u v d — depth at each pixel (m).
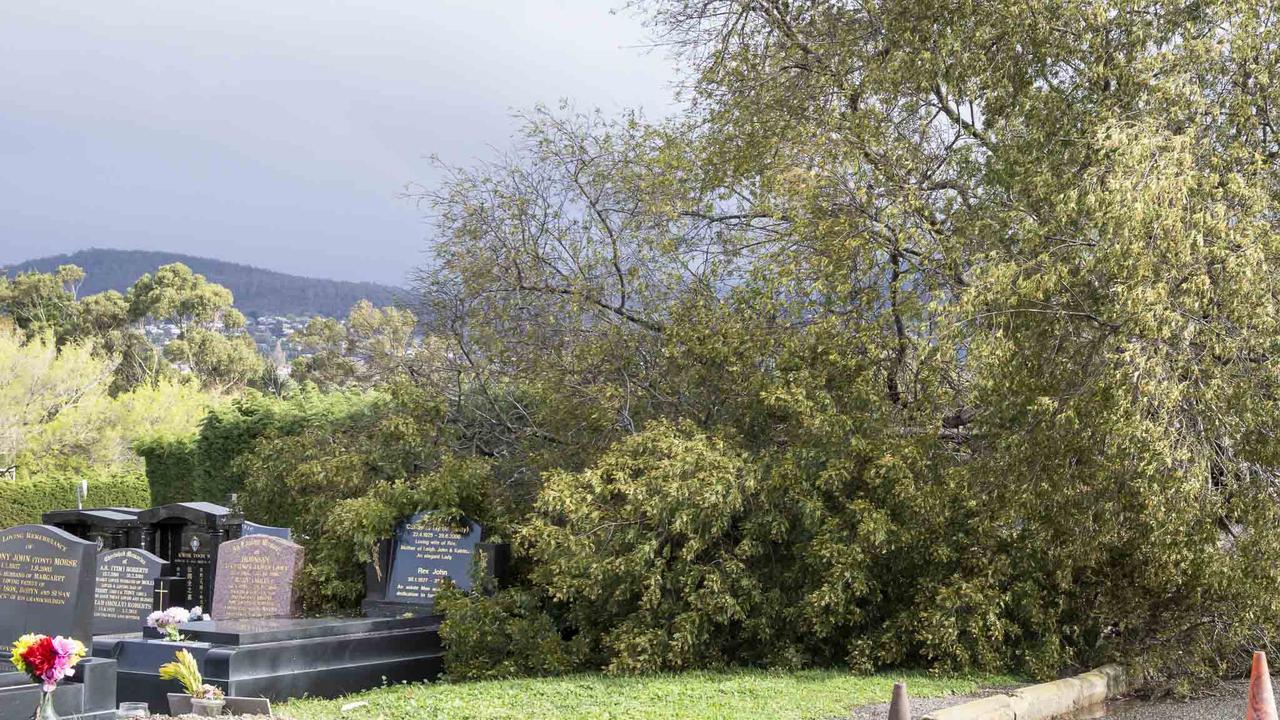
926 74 14.26
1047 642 11.92
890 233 13.84
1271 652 12.32
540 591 14.65
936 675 12.05
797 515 13.45
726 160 17.28
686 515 12.66
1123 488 11.03
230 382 65.25
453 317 20.06
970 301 11.40
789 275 14.08
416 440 17.91
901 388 14.10
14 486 27.55
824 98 16.52
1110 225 10.35
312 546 17.28
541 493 13.66
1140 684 11.84
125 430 37.31
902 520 12.88
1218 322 10.18
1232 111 11.51
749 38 17.92
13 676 9.16
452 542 16.28
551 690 11.34
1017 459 11.52
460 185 19.38
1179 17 12.27
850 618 12.70
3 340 36.72
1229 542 11.45
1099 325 10.95
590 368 17.34
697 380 15.53
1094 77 12.55
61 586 11.16
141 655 12.68
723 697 10.64
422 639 14.51
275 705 11.24
